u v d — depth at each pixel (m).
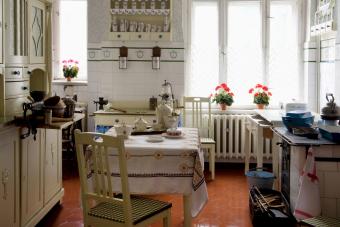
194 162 3.16
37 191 3.69
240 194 4.73
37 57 3.98
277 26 5.91
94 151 2.73
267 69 5.96
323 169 3.19
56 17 6.35
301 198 3.12
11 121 3.12
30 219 3.54
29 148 3.49
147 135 3.74
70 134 5.96
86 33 6.30
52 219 3.91
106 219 2.74
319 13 5.21
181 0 5.70
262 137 4.69
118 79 5.83
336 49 4.60
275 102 5.96
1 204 3.01
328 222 2.75
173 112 4.07
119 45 5.77
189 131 4.00
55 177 4.18
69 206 4.27
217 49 5.96
